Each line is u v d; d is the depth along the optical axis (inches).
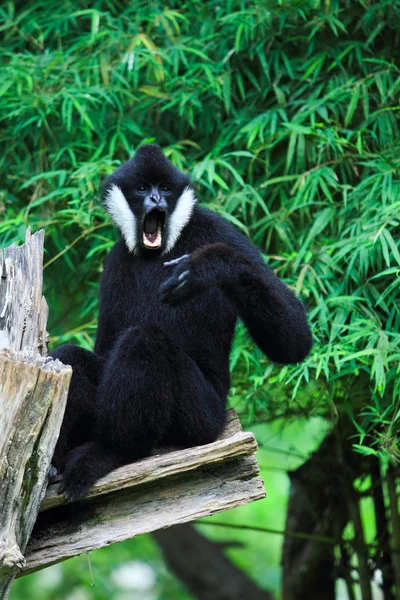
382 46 458.9
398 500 496.4
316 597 540.4
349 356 376.2
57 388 270.5
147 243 354.9
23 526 277.9
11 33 511.2
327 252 422.0
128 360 310.7
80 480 300.0
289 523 550.6
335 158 440.8
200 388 326.6
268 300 319.3
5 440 265.6
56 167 496.7
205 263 313.9
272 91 472.1
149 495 305.3
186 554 681.0
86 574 796.6
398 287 407.5
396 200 409.1
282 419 567.8
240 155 451.2
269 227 458.3
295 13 451.2
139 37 452.8
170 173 364.2
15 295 307.4
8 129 506.6
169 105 458.3
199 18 480.4
